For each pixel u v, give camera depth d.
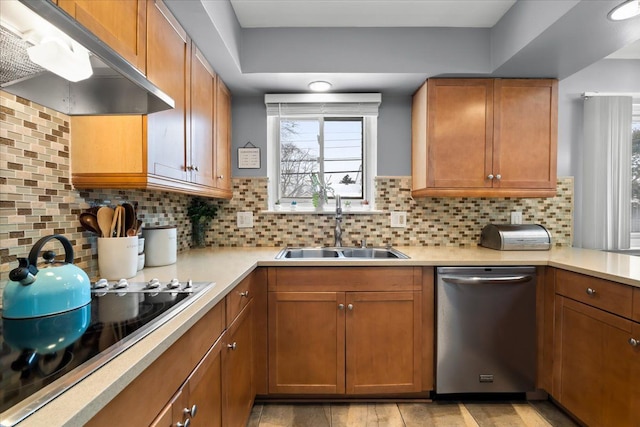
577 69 1.98
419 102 2.25
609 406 1.42
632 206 2.53
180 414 0.86
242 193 2.44
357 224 2.44
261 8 1.81
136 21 1.12
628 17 1.46
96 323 0.83
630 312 1.32
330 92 2.34
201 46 1.67
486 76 2.07
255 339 1.81
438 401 1.88
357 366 1.82
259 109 2.42
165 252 1.64
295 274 1.82
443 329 1.81
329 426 1.67
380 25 2.00
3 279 0.97
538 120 2.11
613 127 2.37
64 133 1.19
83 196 1.30
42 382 0.56
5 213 0.98
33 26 0.72
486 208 2.44
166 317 0.87
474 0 1.76
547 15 1.54
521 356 1.83
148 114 1.19
